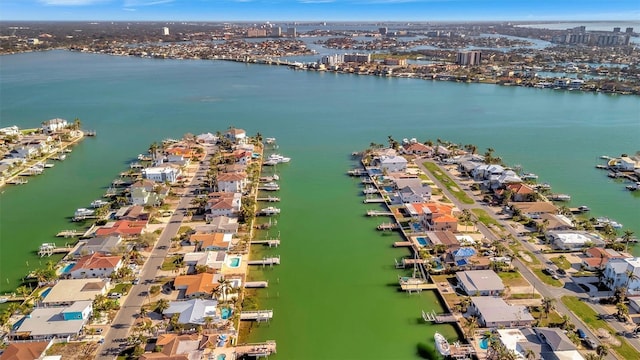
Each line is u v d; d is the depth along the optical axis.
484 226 152.88
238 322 105.69
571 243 137.25
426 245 140.38
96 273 122.44
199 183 191.50
